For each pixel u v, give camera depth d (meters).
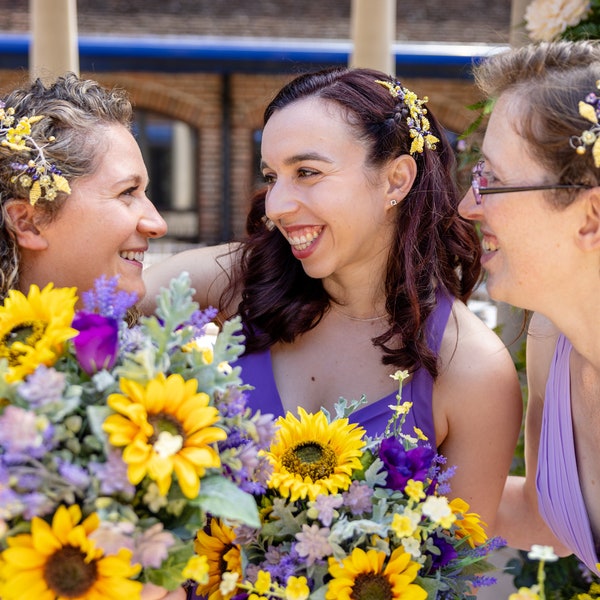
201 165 12.62
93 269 1.82
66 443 1.32
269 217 1.99
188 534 1.38
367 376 2.06
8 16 12.03
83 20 12.25
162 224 1.91
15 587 1.28
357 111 1.95
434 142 2.08
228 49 11.52
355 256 2.01
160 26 12.26
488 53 2.18
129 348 1.43
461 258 2.21
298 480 1.56
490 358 2.02
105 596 1.30
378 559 1.49
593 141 1.53
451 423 2.03
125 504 1.34
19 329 1.43
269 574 1.47
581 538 1.88
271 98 2.25
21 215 1.78
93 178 1.79
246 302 2.14
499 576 2.81
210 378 1.42
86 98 1.85
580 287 1.64
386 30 3.92
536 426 2.10
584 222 1.58
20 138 1.75
